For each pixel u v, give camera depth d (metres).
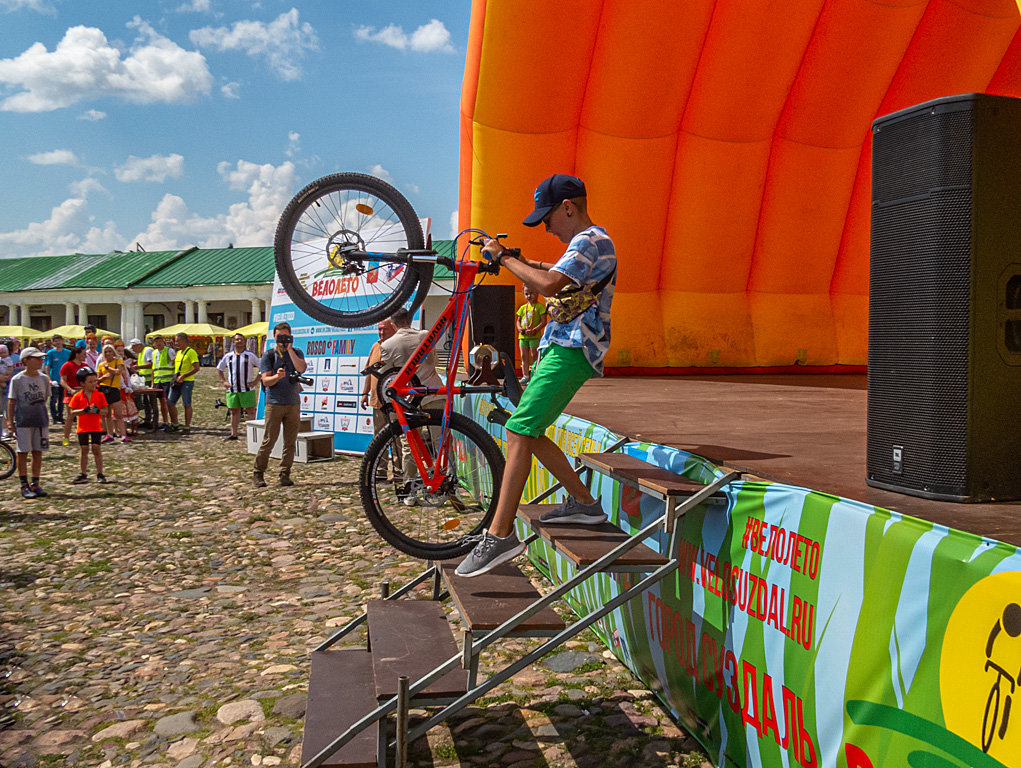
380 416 9.27
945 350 2.41
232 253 50.44
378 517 3.97
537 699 3.74
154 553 6.46
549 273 3.17
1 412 13.18
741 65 9.88
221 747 3.28
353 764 2.85
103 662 4.19
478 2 9.13
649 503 3.65
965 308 2.37
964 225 2.37
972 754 1.78
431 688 2.92
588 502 3.54
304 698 3.72
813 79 10.46
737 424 4.93
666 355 11.39
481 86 9.54
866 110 10.77
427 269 4.29
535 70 9.30
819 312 11.91
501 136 9.80
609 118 9.99
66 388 14.20
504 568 3.53
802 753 2.46
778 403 6.59
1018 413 2.44
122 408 14.88
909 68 10.81
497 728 3.45
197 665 4.14
